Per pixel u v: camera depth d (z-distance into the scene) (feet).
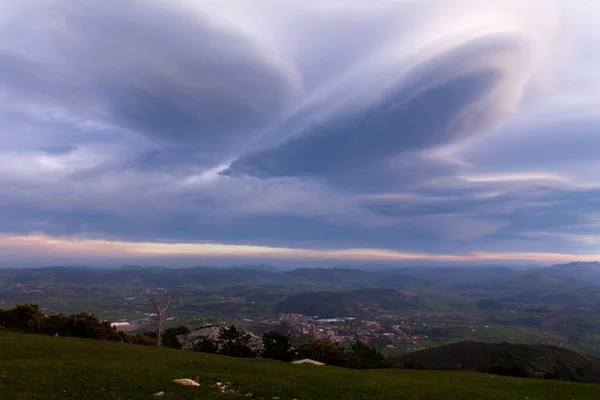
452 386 132.05
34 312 239.09
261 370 138.82
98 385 98.63
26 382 96.27
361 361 272.92
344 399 100.73
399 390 116.57
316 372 148.36
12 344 151.33
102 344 181.68
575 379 343.26
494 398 115.44
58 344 162.81
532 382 154.92
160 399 89.81
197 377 112.57
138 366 128.57
